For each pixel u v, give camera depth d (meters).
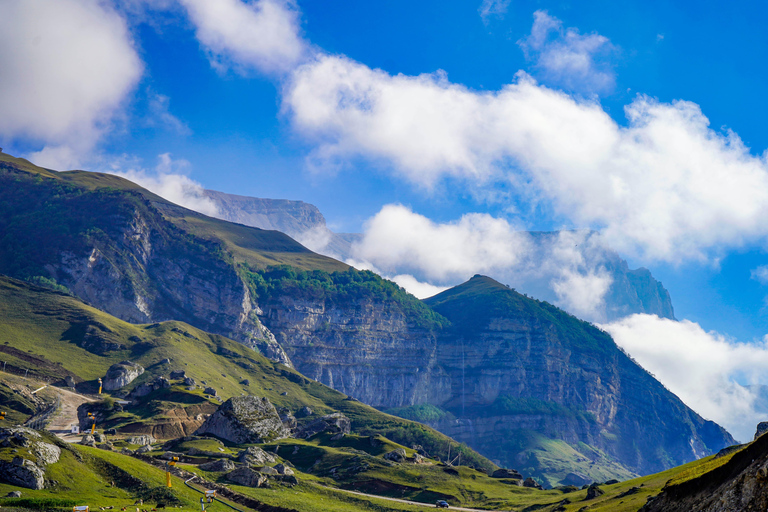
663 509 93.81
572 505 175.88
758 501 78.00
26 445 156.62
